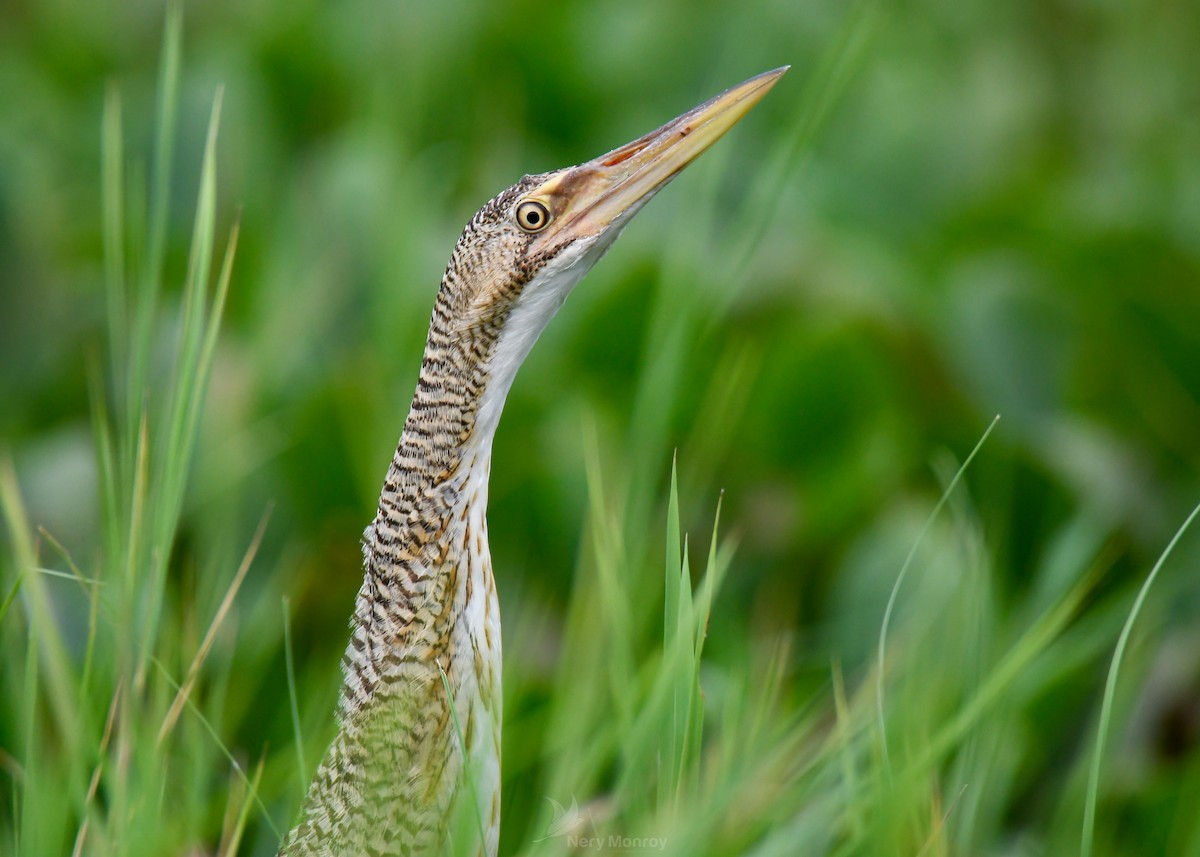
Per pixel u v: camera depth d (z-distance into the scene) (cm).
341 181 1439
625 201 762
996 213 1580
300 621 1090
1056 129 2069
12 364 1342
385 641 716
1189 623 1171
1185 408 1367
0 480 777
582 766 775
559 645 1084
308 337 1344
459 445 724
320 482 1141
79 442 1174
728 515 1234
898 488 1236
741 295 1333
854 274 1415
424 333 1284
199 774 798
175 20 776
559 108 1784
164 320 1277
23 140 1596
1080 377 1367
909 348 1317
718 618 1096
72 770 706
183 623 992
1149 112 2109
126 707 701
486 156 1648
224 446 1115
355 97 1744
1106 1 2228
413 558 715
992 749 794
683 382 1083
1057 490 1184
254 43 1770
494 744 720
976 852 861
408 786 700
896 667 888
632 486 915
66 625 1030
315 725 894
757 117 1750
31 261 1364
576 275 762
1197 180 1744
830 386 1243
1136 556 1199
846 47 933
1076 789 907
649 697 735
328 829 716
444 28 1798
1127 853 982
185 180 1520
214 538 1069
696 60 1819
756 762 783
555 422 1214
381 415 1160
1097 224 1509
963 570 906
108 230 808
